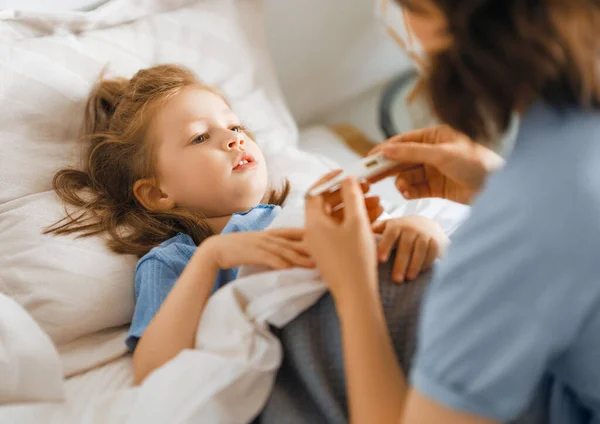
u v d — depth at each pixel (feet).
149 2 4.27
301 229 2.73
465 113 1.75
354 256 2.17
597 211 1.54
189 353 2.52
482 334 1.63
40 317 3.13
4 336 2.59
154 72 3.80
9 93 3.59
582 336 1.69
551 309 1.56
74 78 3.82
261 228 3.37
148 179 3.69
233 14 4.54
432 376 1.70
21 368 2.57
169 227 3.58
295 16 5.42
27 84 3.65
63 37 3.89
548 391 2.11
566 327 1.59
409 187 2.87
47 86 3.71
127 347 3.12
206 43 4.36
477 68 1.62
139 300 3.12
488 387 1.63
